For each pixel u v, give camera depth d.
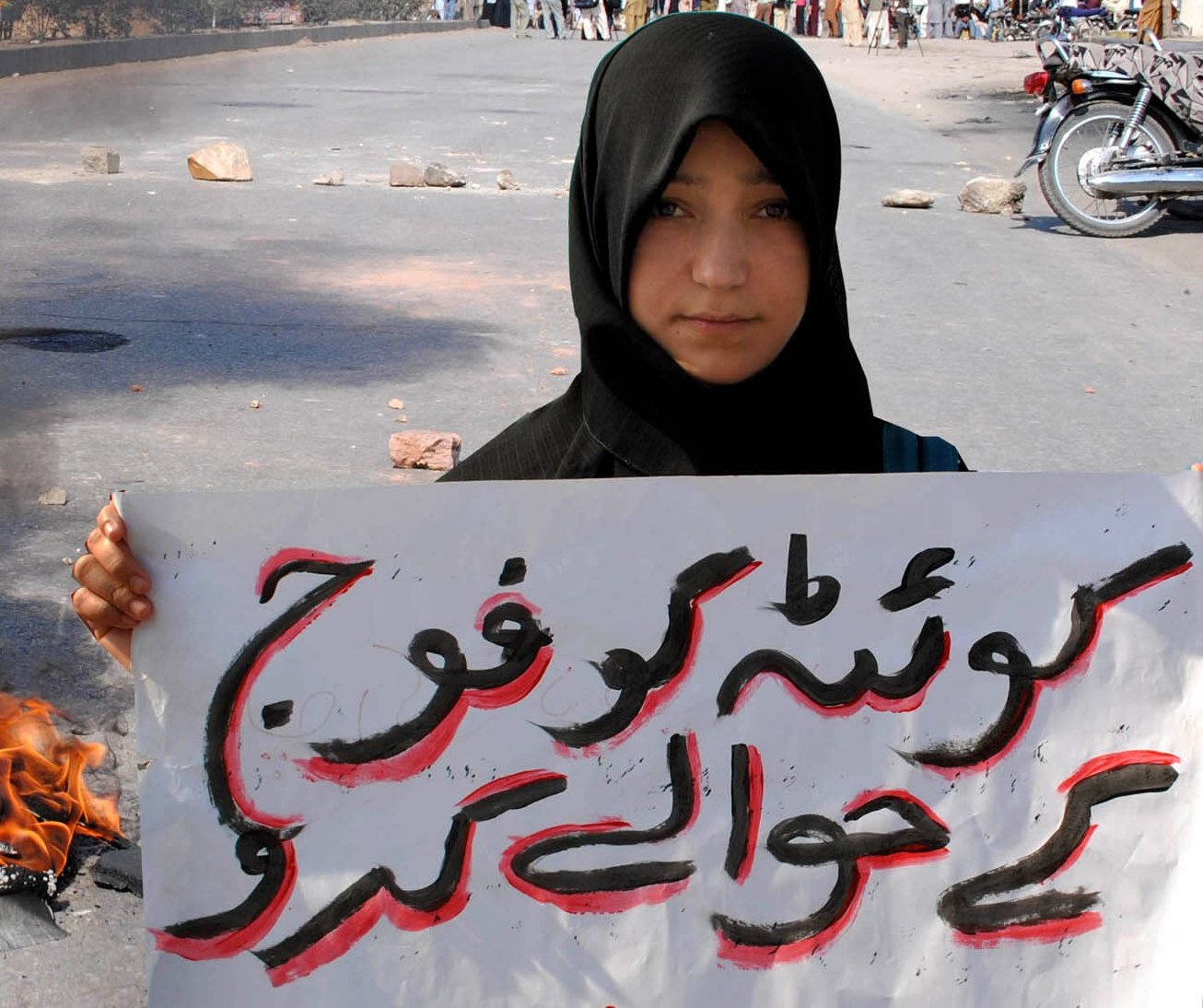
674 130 1.46
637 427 1.60
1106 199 9.69
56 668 3.38
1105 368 6.49
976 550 1.49
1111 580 1.50
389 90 18.89
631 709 1.45
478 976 1.43
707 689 1.46
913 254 8.88
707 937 1.46
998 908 1.49
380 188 10.87
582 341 1.64
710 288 1.49
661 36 1.53
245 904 1.41
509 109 16.98
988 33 37.75
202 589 1.40
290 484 4.65
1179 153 9.38
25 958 2.51
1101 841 1.50
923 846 1.48
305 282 7.52
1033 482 1.49
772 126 1.46
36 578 3.82
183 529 1.39
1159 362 6.61
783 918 1.46
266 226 9.12
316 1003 1.42
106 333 6.32
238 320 6.66
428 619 1.43
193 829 1.40
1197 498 1.50
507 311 7.07
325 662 1.42
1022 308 7.58
